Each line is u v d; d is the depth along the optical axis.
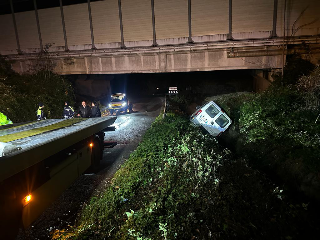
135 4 22.88
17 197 3.74
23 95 15.57
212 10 21.02
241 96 16.16
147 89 47.12
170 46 22.36
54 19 25.33
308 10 18.97
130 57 24.09
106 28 24.19
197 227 4.65
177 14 21.97
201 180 6.25
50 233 4.59
